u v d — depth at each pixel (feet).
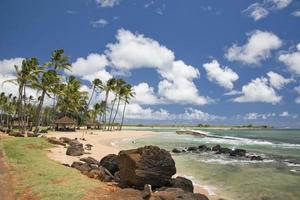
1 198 43.21
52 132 237.86
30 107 340.80
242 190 60.44
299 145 178.50
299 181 68.95
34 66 200.54
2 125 337.11
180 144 182.60
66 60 220.02
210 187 63.21
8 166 65.87
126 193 45.52
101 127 392.47
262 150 146.82
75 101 304.30
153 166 53.72
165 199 41.78
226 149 136.36
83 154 100.83
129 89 350.84
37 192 45.19
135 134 290.15
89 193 44.68
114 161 70.18
